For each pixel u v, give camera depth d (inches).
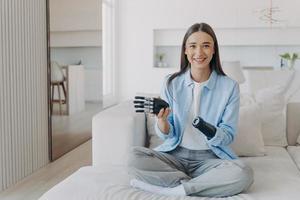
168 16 262.8
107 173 67.6
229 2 252.7
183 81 73.9
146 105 67.5
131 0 267.9
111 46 272.4
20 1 108.7
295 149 86.4
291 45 258.5
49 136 130.5
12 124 105.7
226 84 71.0
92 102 181.5
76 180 63.3
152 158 63.2
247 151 80.4
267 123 91.1
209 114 69.8
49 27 127.8
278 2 247.9
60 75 139.9
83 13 167.3
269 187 59.5
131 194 56.5
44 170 120.8
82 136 166.2
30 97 116.5
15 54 106.7
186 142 68.8
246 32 258.4
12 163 106.0
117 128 78.0
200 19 257.9
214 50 70.9
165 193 57.8
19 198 95.3
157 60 280.5
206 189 56.3
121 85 278.4
